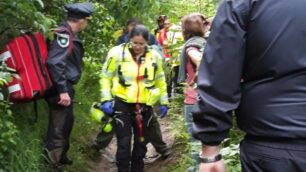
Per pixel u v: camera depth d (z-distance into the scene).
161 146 5.57
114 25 6.86
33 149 4.43
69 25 4.63
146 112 4.99
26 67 4.23
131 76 4.88
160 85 5.09
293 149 1.82
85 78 7.25
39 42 4.38
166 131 6.34
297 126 1.82
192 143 4.21
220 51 1.88
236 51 1.87
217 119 1.88
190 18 4.54
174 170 5.03
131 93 4.86
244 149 1.95
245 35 1.88
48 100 4.55
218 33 1.90
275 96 1.86
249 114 1.91
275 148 1.85
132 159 5.15
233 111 2.01
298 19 1.85
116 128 4.94
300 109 1.83
